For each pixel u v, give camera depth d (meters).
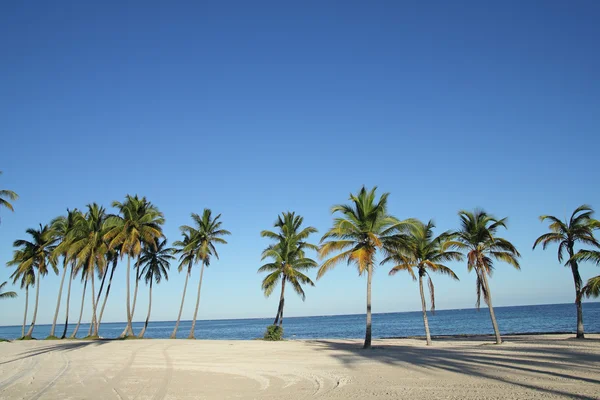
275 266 43.84
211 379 16.80
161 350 30.14
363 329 89.62
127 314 47.34
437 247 32.41
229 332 102.69
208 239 48.88
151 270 53.53
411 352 24.34
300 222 45.09
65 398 13.59
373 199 28.58
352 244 28.33
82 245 46.75
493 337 40.16
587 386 12.18
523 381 13.31
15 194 35.59
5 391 15.09
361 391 13.17
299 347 31.23
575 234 32.22
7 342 43.00
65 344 37.44
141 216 47.00
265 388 14.58
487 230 29.61
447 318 142.88
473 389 12.49
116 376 17.97
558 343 27.53
